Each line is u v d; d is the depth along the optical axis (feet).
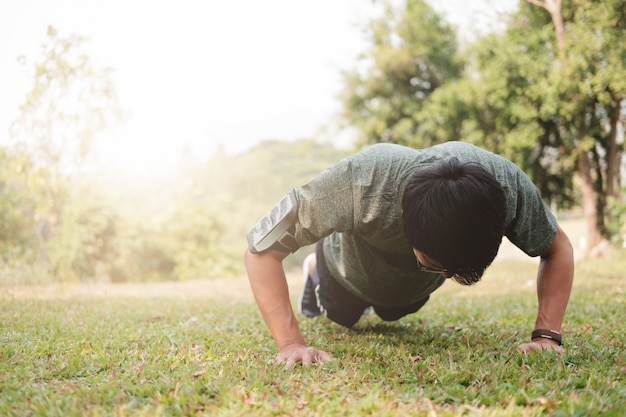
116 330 10.57
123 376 6.84
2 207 32.42
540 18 43.21
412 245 6.09
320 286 9.95
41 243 34.30
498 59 43.52
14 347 8.50
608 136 44.09
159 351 8.35
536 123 43.62
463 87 49.19
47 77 30.30
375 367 7.31
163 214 44.32
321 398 6.03
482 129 49.06
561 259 8.00
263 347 8.93
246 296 20.24
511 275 30.19
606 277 25.55
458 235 5.65
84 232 35.73
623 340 9.14
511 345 8.91
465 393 6.12
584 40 37.17
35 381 6.92
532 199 7.20
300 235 7.34
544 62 41.14
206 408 5.76
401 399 6.02
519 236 7.25
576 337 9.55
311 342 9.40
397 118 61.98
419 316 13.09
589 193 42.78
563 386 6.36
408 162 6.77
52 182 32.17
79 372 7.22
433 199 5.69
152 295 20.07
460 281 6.07
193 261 41.34
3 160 31.19
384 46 61.21
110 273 38.32
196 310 14.39
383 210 6.80
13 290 19.42
